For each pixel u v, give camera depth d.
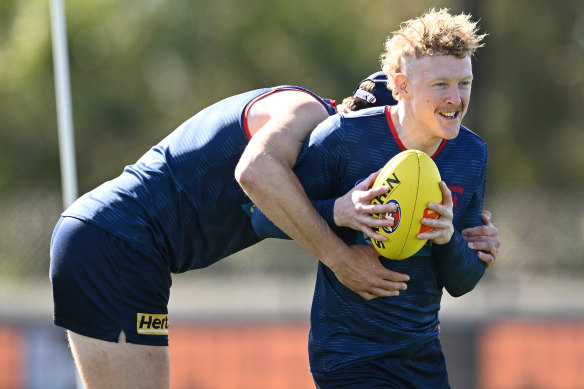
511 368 27.59
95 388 12.98
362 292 12.01
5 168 69.69
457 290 12.80
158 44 72.31
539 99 74.94
